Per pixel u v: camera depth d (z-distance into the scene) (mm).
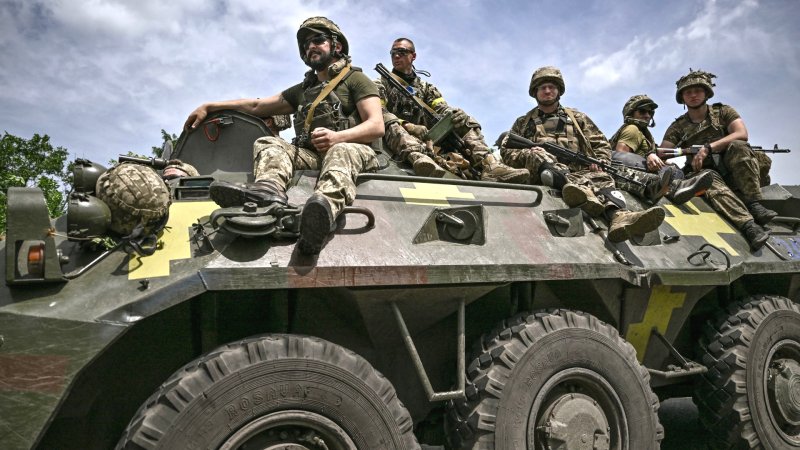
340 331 3822
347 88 4582
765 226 6227
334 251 3402
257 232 3209
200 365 2961
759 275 6047
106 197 3154
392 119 5031
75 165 3367
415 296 3709
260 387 2998
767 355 5332
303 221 3107
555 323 4078
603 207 4734
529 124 6340
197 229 3244
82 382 3051
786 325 5535
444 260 3684
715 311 5664
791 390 5344
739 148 6305
